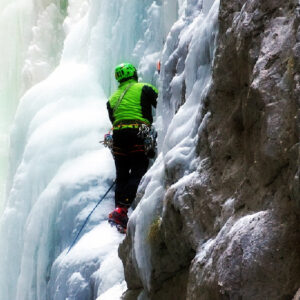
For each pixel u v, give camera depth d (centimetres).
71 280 1150
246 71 566
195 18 915
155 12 1301
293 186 451
